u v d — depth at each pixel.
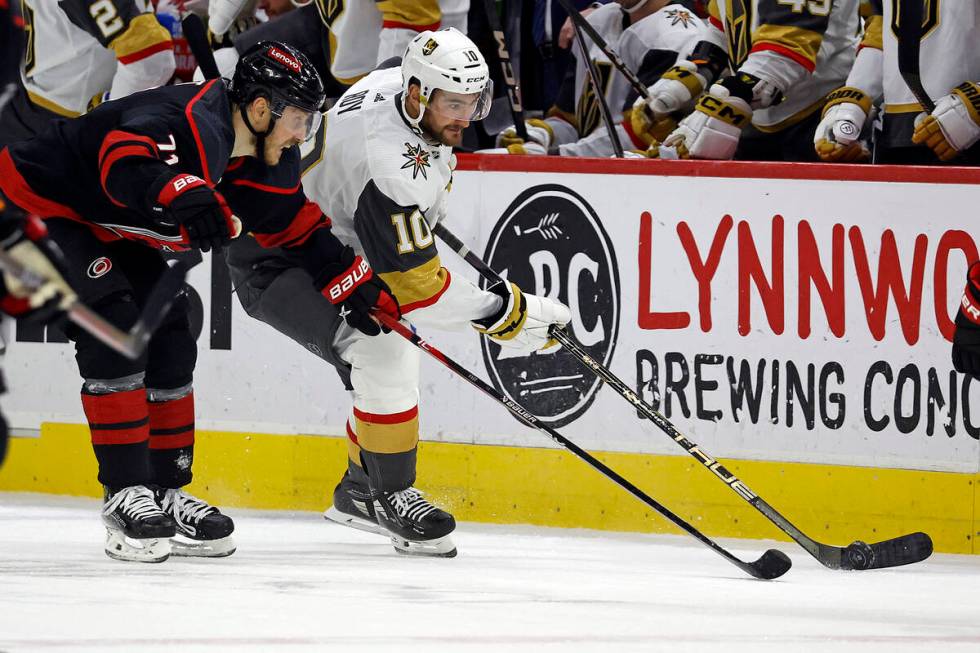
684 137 18.09
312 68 12.06
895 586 12.23
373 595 10.23
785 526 13.20
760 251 15.62
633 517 16.02
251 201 12.49
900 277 15.30
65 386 17.89
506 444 16.38
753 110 18.06
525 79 20.69
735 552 14.73
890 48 17.23
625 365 16.05
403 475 13.80
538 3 20.94
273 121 11.95
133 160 11.03
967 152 16.95
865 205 15.35
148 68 19.05
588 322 16.17
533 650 7.80
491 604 9.91
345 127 13.41
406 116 13.16
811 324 15.52
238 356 17.16
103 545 13.35
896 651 8.22
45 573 11.01
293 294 13.80
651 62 20.14
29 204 11.72
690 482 15.85
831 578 12.71
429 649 7.72
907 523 15.31
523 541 15.09
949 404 15.20
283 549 13.75
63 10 19.25
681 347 15.88
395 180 13.09
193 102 11.71
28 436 18.14
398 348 13.55
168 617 8.70
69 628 8.13
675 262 15.86
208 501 17.36
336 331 13.66
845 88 17.89
